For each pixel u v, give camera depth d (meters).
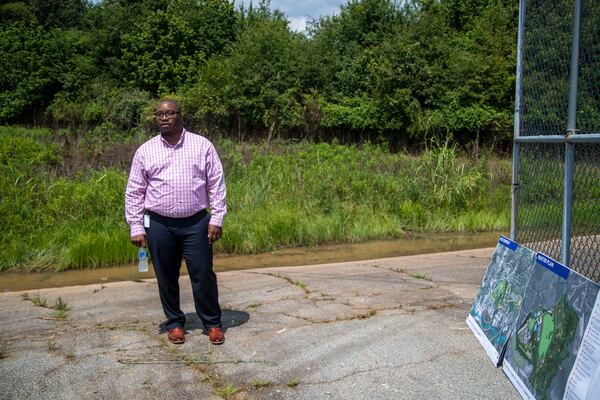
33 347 4.46
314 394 3.67
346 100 30.33
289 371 4.00
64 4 46.25
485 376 3.90
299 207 11.33
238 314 5.34
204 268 4.45
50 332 4.84
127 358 4.22
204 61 34.31
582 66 3.89
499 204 12.77
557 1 4.16
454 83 28.48
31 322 5.14
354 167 14.40
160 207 4.34
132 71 35.72
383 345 4.45
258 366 4.09
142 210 4.47
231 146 17.89
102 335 4.73
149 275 8.10
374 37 35.50
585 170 4.03
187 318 5.23
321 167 13.64
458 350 4.34
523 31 4.64
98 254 8.67
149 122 27.20
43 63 35.12
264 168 13.53
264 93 28.91
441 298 5.81
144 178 4.42
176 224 4.38
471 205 12.55
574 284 3.30
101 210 9.97
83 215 9.80
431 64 28.94
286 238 10.16
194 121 29.02
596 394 2.81
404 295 5.96
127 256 8.80
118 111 30.00
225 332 4.79
